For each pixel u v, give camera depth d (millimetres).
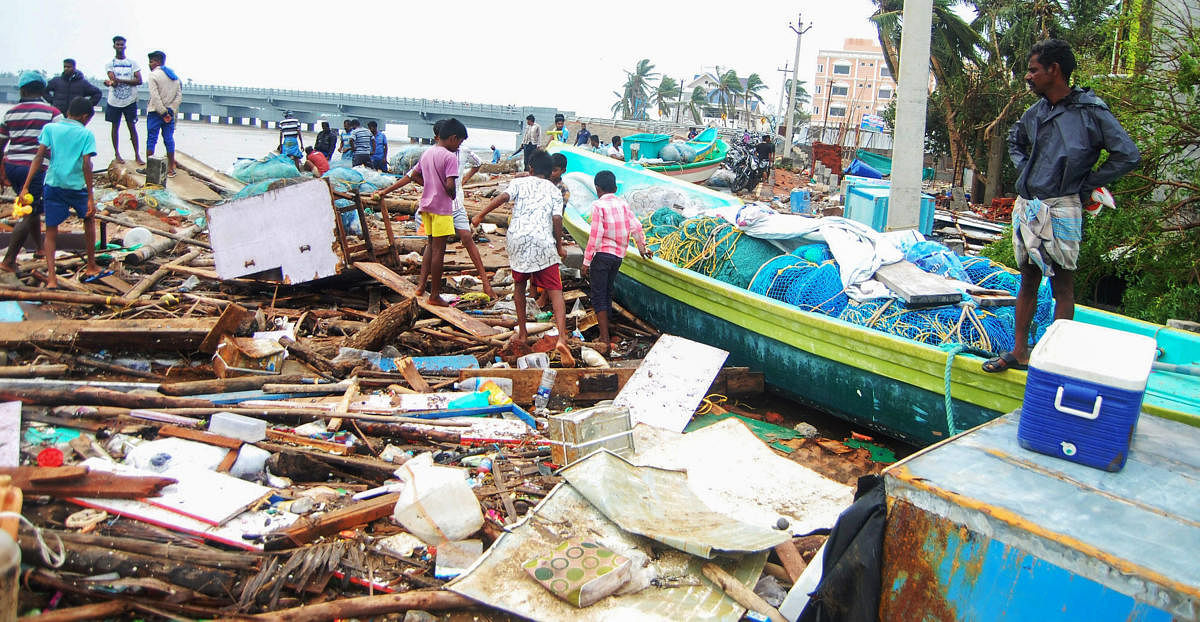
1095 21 21750
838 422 6598
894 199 9469
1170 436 3771
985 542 2953
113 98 13031
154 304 7207
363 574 3818
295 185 7516
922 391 5480
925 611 3141
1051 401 3381
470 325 7055
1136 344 3439
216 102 80000
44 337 5730
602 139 48562
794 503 4719
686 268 7570
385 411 5383
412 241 10117
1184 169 8125
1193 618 2482
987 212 19359
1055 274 4852
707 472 5023
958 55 25531
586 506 4258
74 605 3455
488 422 5426
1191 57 8031
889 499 3242
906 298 5785
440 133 7359
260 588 3615
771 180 27766
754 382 6715
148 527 3934
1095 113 4453
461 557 3939
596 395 6242
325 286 8156
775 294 6652
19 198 7613
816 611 3381
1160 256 8125
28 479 3982
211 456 4617
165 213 11375
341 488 4559
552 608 3535
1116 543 2748
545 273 6672
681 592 3709
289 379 5723
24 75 8047
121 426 4887
